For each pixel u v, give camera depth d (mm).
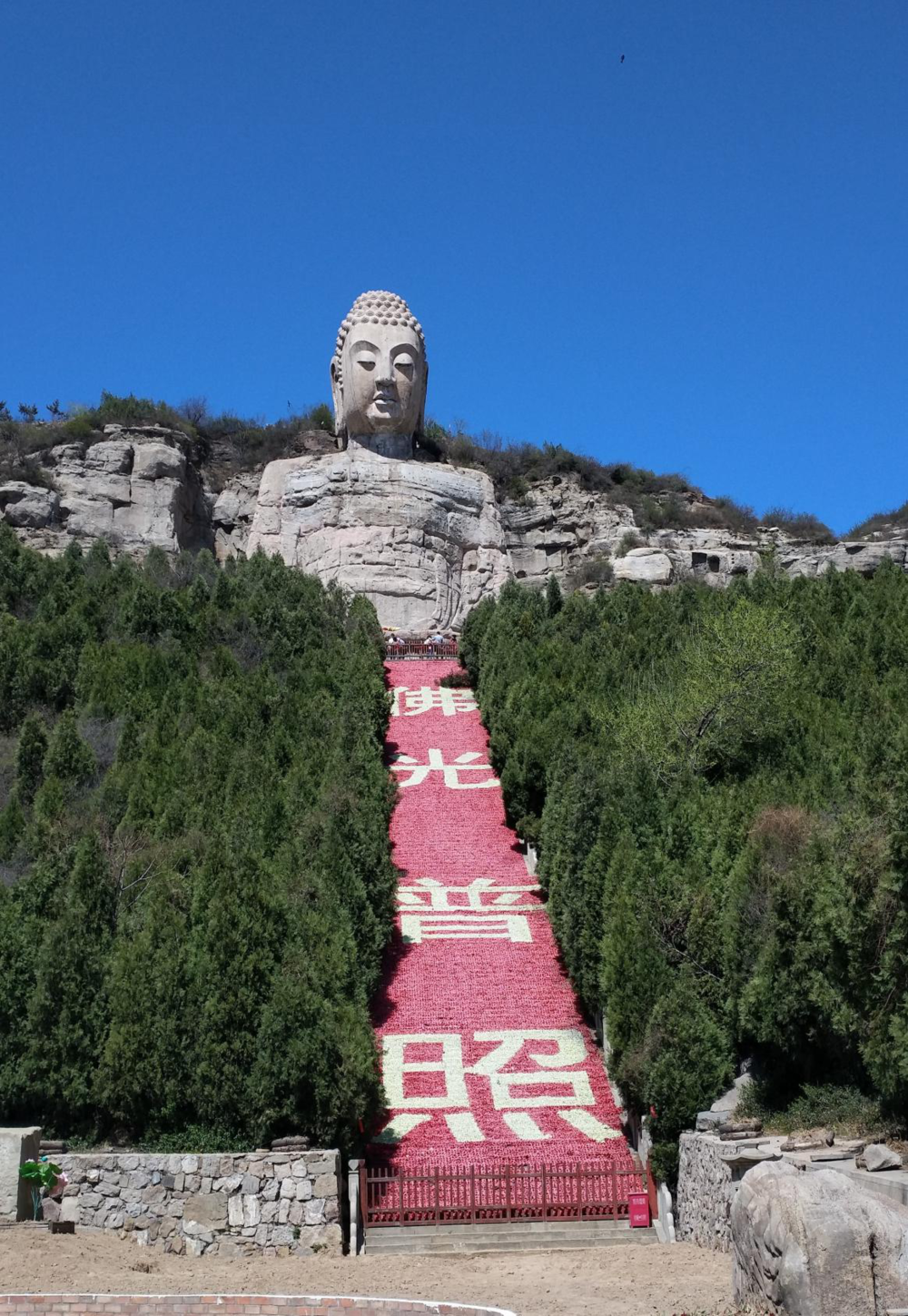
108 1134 25344
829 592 56188
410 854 41312
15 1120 25422
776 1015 23828
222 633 52344
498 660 53188
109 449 75375
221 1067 25016
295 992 25344
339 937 28297
